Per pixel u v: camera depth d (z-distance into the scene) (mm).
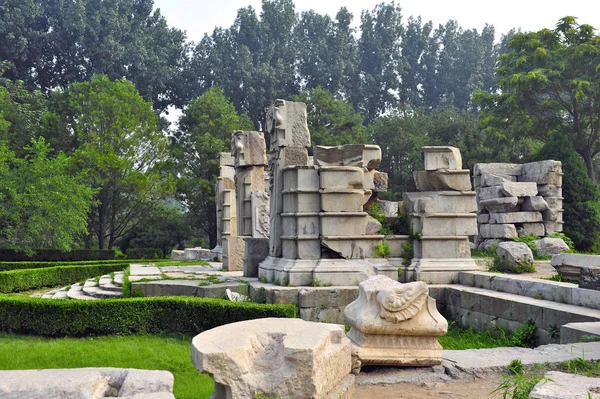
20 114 38938
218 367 4316
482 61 62438
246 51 53594
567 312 8438
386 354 6340
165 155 38625
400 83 60781
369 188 12672
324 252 12219
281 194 13000
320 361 4625
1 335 10406
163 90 52094
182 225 39719
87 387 3938
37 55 48219
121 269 21797
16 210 26500
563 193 25219
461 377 6105
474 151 36969
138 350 8578
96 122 35844
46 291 17828
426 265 12352
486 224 22281
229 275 15570
